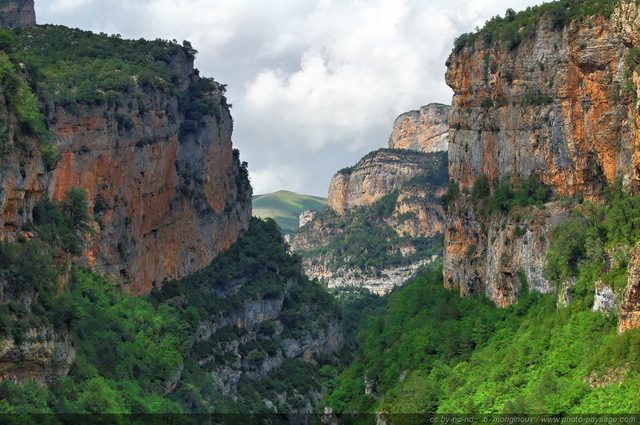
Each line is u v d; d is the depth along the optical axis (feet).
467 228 454.40
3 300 292.40
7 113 306.55
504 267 411.13
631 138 364.17
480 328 396.98
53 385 317.63
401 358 430.20
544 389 300.61
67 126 476.13
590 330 316.81
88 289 455.22
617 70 382.22
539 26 419.13
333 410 455.22
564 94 400.88
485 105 454.40
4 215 304.71
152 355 477.36
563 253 360.89
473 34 469.98
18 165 310.86
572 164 401.90
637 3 362.53
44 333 310.24
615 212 346.54
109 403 343.26
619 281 310.65
